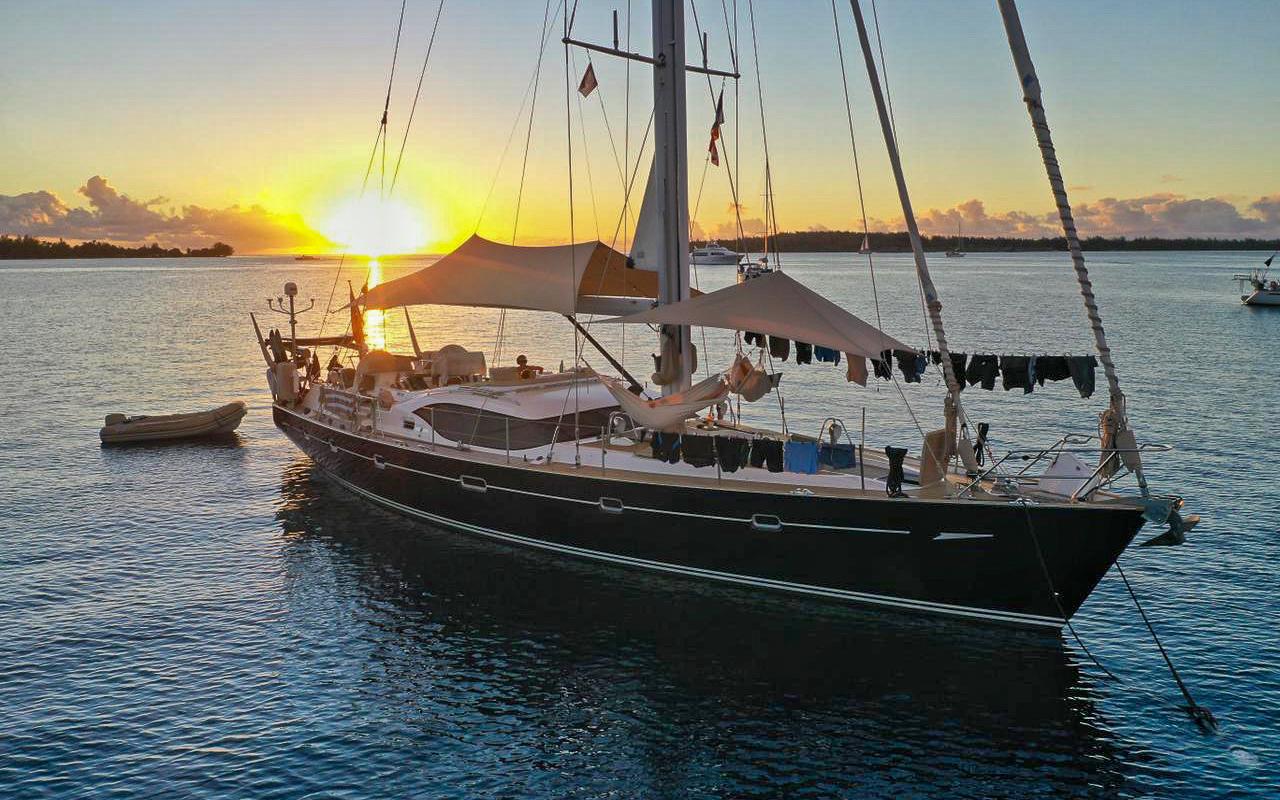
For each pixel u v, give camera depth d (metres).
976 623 13.06
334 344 23.27
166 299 99.81
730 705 11.19
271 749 10.35
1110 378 11.86
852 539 13.16
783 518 13.50
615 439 16.48
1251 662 12.22
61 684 11.84
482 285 17.48
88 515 19.08
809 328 13.40
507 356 46.84
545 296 16.45
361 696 11.52
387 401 18.86
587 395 17.52
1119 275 153.12
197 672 12.16
